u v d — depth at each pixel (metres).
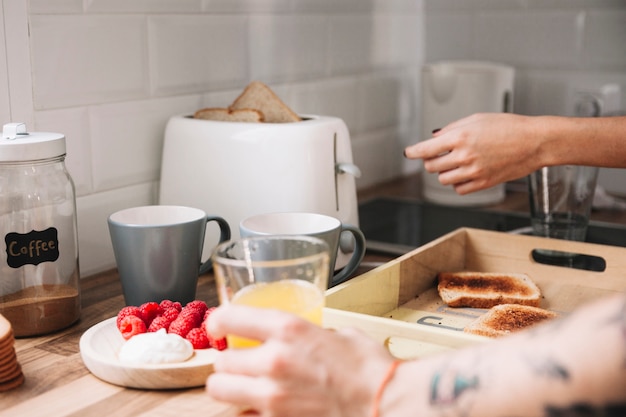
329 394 0.56
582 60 1.85
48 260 0.90
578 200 1.31
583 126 1.09
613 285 1.10
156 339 0.78
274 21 1.46
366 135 1.81
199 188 1.16
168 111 1.26
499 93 1.69
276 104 1.23
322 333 0.58
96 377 0.78
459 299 1.03
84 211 1.13
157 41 1.22
